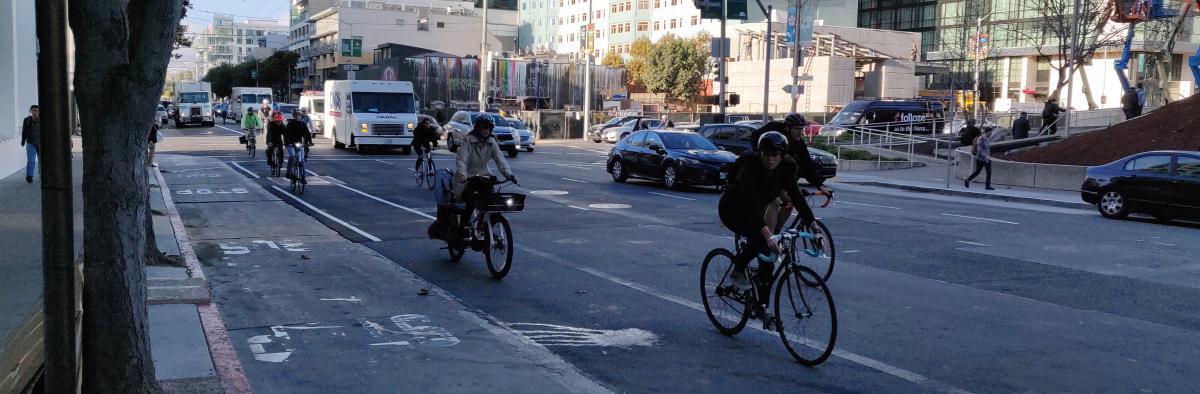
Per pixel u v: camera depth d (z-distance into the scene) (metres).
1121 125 29.14
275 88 131.00
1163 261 11.86
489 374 6.34
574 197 19.78
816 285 6.54
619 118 51.09
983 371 6.53
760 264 7.06
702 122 33.56
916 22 96.88
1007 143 34.81
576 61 81.06
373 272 10.37
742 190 6.84
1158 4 38.34
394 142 33.22
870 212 17.45
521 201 10.05
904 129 43.16
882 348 7.16
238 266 10.69
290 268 10.58
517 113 56.03
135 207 4.73
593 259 11.47
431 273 10.38
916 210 18.11
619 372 6.48
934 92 76.19
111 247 4.64
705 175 21.48
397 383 6.11
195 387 5.69
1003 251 12.55
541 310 8.48
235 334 7.41
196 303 8.28
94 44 4.46
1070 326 7.98
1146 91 72.12
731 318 7.52
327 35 120.88
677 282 9.95
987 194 22.89
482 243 10.42
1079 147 28.41
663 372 6.48
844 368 6.59
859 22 105.06
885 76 70.19
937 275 10.55
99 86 4.52
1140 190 17.30
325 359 6.68
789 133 9.95
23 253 4.23
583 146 46.12
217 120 80.50
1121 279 10.45
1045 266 11.30
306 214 15.94
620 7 111.25
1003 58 83.62
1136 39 70.38
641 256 11.74
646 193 21.11
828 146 33.34
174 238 12.03
